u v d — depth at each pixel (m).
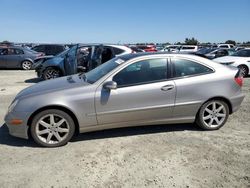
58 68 11.80
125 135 5.31
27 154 4.55
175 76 5.19
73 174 3.93
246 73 13.64
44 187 3.63
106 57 10.11
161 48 39.69
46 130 4.75
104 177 3.85
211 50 23.47
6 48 17.80
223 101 5.49
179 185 3.66
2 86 10.99
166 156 4.45
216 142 4.99
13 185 3.67
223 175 3.90
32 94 4.79
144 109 5.04
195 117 5.42
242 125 5.89
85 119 4.83
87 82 5.05
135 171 4.00
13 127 4.70
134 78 5.02
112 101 4.87
